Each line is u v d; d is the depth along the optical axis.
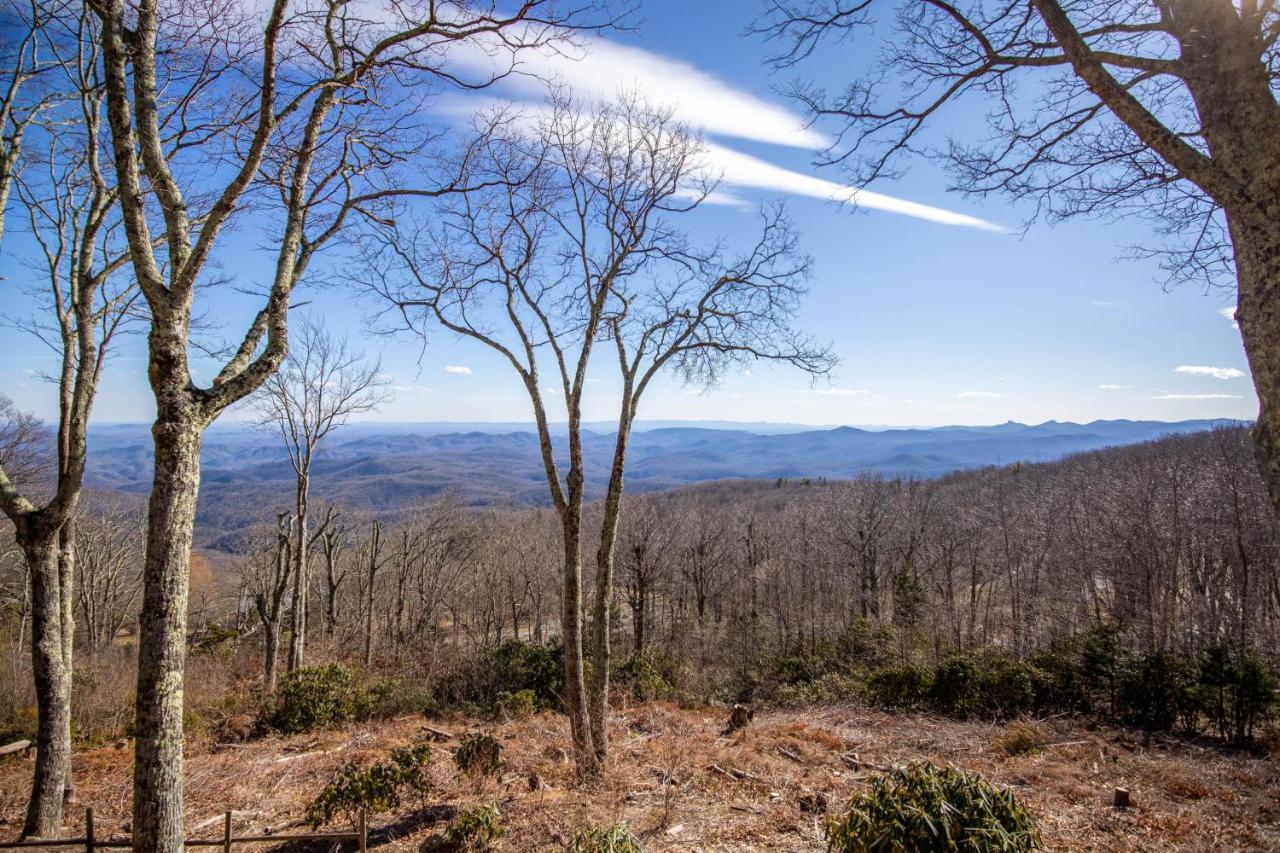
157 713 3.80
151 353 3.99
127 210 4.07
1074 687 12.16
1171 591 25.38
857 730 11.75
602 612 8.96
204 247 4.14
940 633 31.66
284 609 28.16
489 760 8.54
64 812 8.32
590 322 9.12
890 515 40.06
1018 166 4.73
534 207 9.14
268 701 14.13
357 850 6.66
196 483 4.07
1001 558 37.53
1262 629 19.97
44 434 16.33
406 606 37.12
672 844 6.21
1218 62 2.98
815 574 41.22
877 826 4.14
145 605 3.85
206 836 7.37
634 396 9.41
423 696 16.08
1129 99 3.22
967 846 3.97
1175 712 10.90
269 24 4.22
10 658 14.72
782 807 7.17
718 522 42.75
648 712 13.91
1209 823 6.64
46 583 6.74
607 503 9.13
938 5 4.00
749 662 25.00
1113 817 6.83
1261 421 2.71
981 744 10.40
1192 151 3.02
